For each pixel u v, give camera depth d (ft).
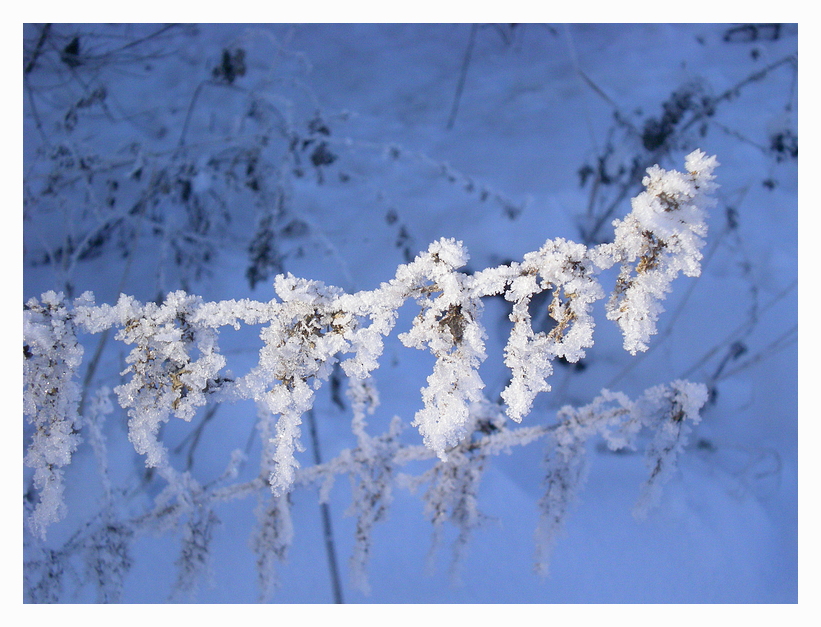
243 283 2.17
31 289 2.09
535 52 3.21
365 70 3.20
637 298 0.73
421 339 0.75
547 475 0.96
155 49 3.10
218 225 2.31
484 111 2.88
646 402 0.91
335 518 1.36
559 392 1.96
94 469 1.42
